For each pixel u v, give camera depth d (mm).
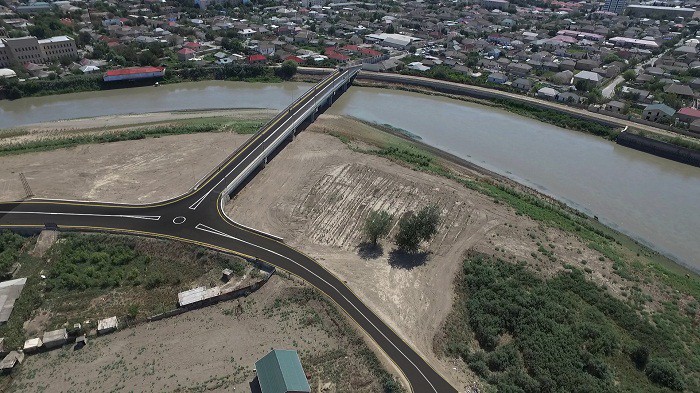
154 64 192500
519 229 95562
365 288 77750
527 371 64625
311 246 88375
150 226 88000
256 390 59625
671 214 110000
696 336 71250
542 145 144500
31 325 67750
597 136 151875
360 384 61000
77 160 115125
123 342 66375
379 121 158250
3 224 86000
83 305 71625
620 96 175875
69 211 91125
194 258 81500
